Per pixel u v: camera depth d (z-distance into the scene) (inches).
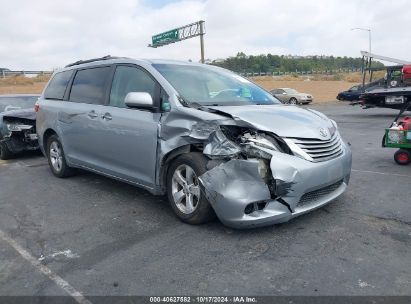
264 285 123.2
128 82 204.4
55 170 268.5
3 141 339.3
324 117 190.5
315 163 157.5
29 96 408.2
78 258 146.6
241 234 160.4
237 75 228.4
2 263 144.9
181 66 205.8
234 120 158.9
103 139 211.0
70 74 254.5
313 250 144.7
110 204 206.7
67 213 195.9
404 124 277.3
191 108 170.6
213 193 153.5
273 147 152.9
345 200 198.8
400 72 656.4
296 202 154.0
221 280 127.0
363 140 410.3
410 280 123.0
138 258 144.3
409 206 188.7
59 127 249.8
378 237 154.6
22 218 191.5
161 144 175.9
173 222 177.0
